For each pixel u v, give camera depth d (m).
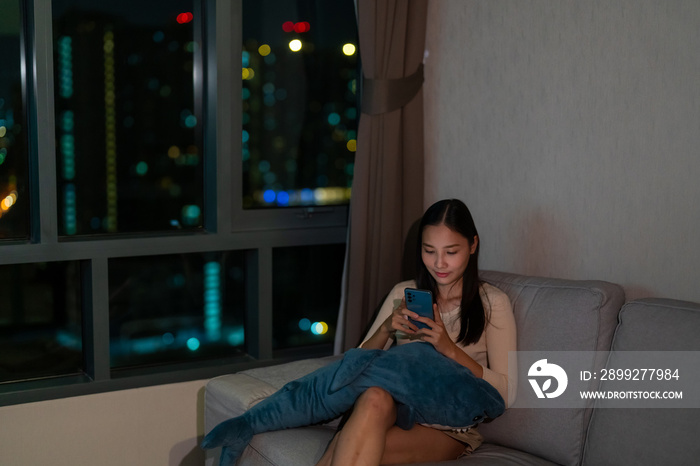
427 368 1.88
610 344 1.98
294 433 1.97
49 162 2.37
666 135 2.11
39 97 2.34
